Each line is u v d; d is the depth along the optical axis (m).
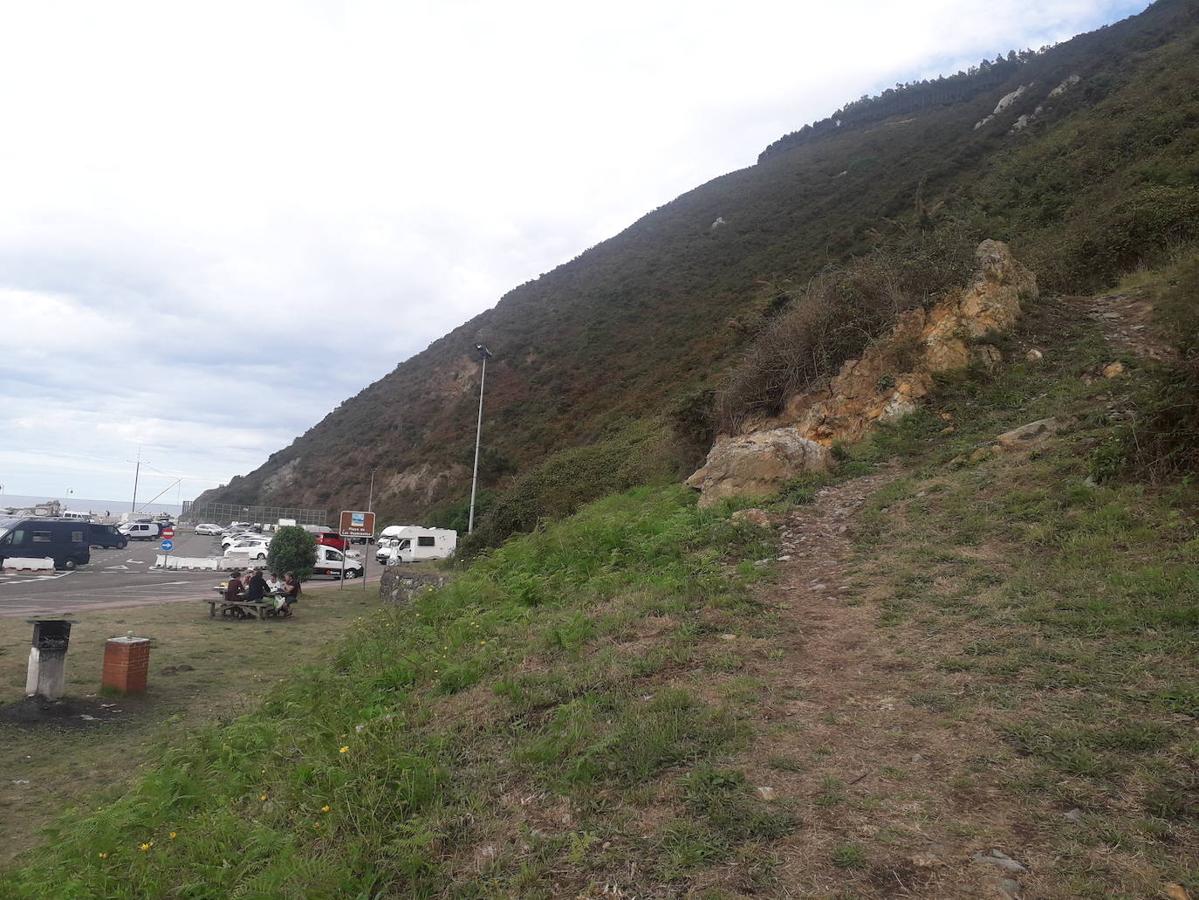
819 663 4.60
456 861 3.13
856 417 10.98
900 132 67.50
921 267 12.38
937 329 11.55
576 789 3.43
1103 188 20.33
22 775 6.48
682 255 62.19
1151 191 16.00
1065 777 3.00
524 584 8.77
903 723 3.66
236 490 77.50
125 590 20.83
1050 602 4.80
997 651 4.30
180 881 3.52
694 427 14.34
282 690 7.40
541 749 3.85
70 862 4.04
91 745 7.31
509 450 46.03
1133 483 6.25
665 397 33.97
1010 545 6.01
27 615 14.84
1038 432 8.36
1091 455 6.98
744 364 13.77
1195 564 4.74
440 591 10.78
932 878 2.51
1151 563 4.95
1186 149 18.92
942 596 5.34
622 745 3.71
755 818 2.96
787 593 6.13
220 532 60.53
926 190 39.03
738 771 3.32
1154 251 14.40
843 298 12.57
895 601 5.45
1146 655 3.89
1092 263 15.27
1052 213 21.42
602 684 4.66
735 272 50.06
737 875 2.66
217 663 11.10
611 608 6.48
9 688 9.08
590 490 17.64
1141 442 6.38
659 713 4.02
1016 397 10.02
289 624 15.40
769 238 53.62
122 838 4.27
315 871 3.11
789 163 78.94
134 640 9.33
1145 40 40.62
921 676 4.18
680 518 9.40
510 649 6.00
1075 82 41.66
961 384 10.81
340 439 73.06
